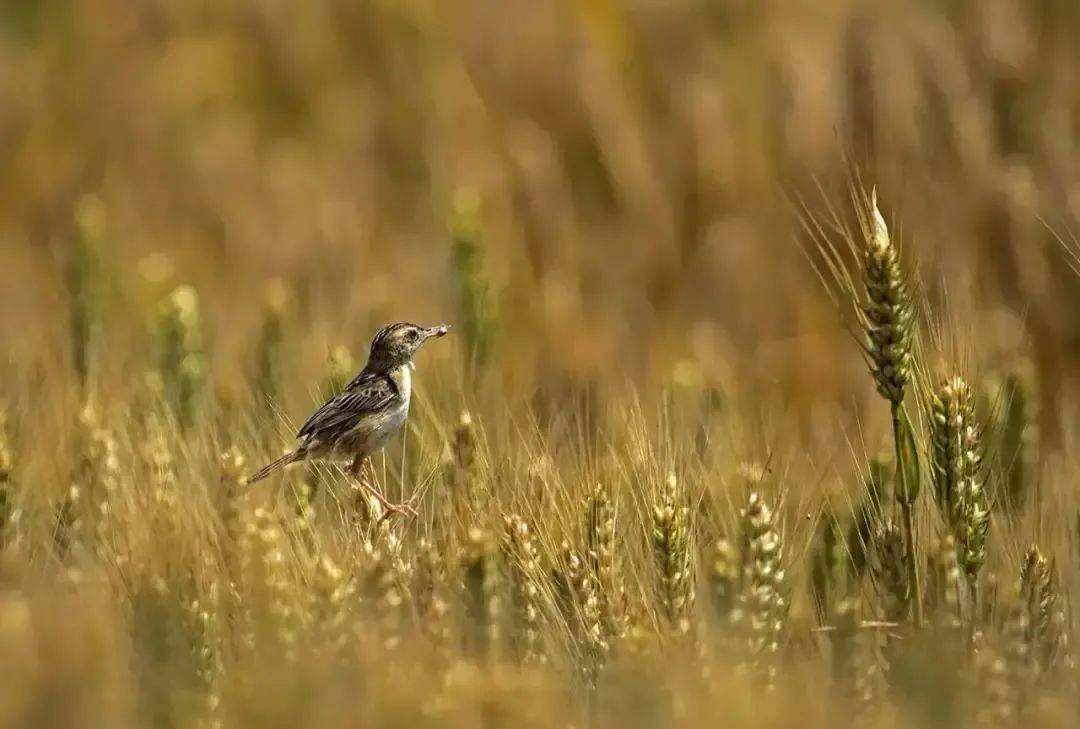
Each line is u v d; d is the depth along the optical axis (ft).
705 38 57.62
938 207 44.62
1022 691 23.31
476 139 59.06
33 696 22.50
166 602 23.75
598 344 49.70
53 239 64.59
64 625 23.94
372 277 55.31
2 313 56.08
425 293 53.31
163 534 26.32
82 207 61.00
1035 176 44.93
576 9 59.88
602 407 38.34
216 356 45.70
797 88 50.67
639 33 58.75
